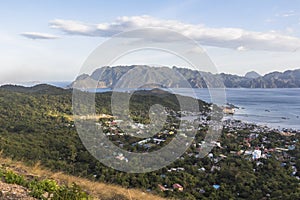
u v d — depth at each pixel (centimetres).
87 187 566
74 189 396
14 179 420
